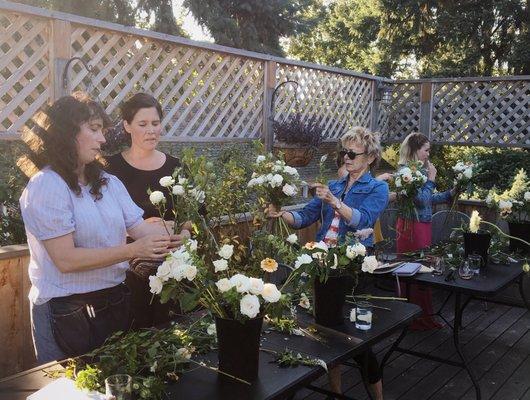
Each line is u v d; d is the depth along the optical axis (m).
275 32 14.20
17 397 1.53
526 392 3.20
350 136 2.97
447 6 14.83
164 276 1.64
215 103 5.79
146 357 1.61
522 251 3.63
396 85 7.96
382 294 3.58
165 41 5.09
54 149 1.82
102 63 4.91
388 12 15.52
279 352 1.86
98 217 1.92
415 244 4.00
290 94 6.55
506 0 13.92
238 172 2.60
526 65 13.94
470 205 5.21
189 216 1.98
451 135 7.60
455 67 15.37
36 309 1.87
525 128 6.94
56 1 10.61
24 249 2.53
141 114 2.57
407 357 3.65
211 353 1.87
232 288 1.57
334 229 2.97
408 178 3.64
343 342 1.98
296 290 2.11
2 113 4.14
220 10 12.75
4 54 4.11
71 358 1.73
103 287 1.92
